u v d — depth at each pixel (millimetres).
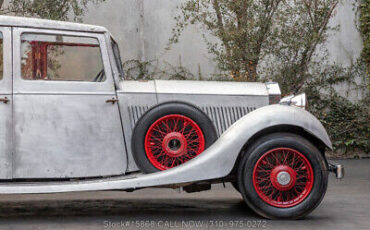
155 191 6930
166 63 11016
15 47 4555
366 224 4492
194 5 9594
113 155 4703
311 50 10000
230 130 4578
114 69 4762
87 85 4668
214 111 4953
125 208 5398
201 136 4668
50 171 4555
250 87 5113
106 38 4770
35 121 4531
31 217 4828
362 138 11008
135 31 10992
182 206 5543
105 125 4684
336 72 11039
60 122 4578
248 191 4520
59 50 4668
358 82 11125
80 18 9727
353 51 11117
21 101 4508
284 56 9805
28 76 4562
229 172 4465
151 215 4934
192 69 11016
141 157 4582
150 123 4582
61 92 4594
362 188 7102
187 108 4625
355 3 11125
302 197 4562
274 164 4617
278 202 4578
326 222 4559
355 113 11078
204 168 4453
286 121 4516
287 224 4434
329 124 10930
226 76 9703
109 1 10883
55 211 5191
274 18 9547
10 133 4484
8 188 4266
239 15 9227
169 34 11016
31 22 4621
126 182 4398
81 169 4621
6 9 8914
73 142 4605
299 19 9781
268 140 4516
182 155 4652
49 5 8773
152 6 11023
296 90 10109
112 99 4707
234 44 9258
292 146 4508
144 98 4809
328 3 9867
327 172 4551
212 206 5539
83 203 5785
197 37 10992
